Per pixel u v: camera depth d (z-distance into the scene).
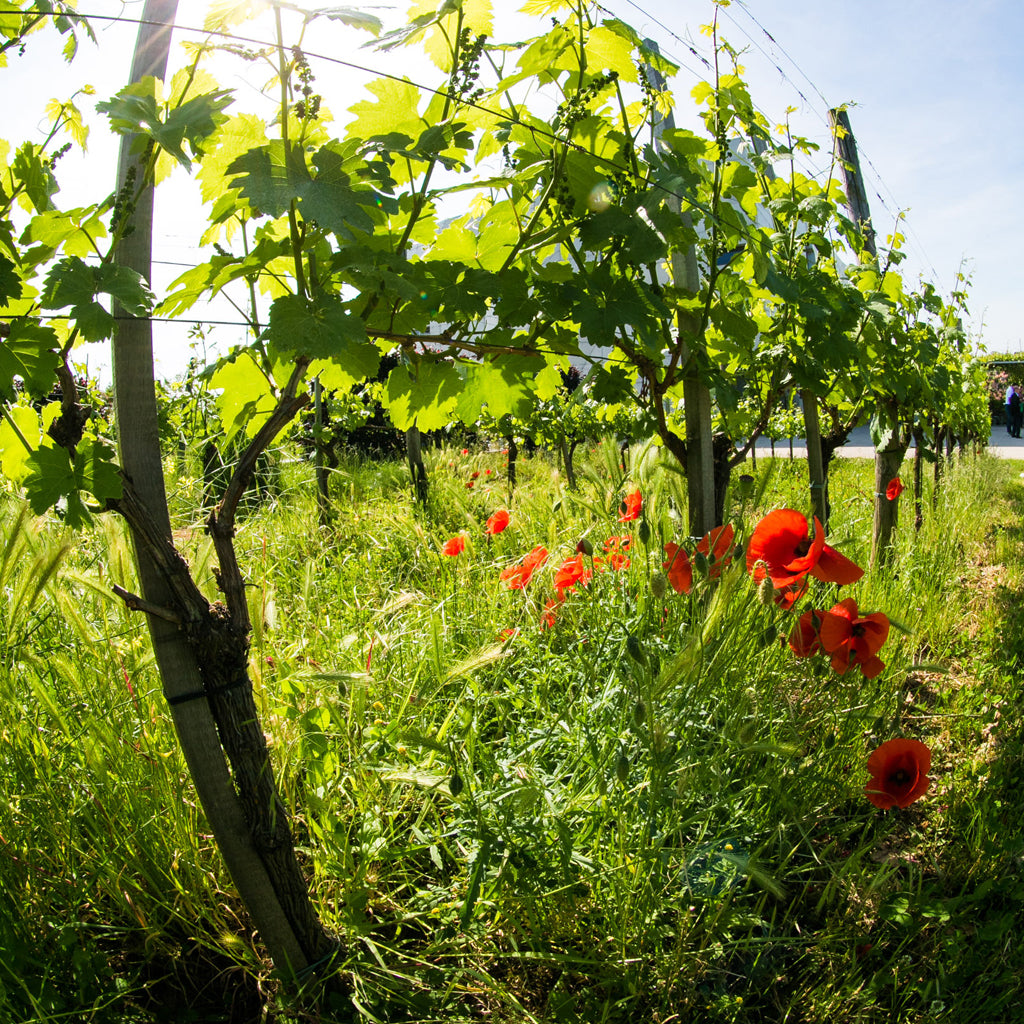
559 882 1.83
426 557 4.07
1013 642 3.86
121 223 1.47
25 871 2.00
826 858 2.30
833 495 6.96
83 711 2.09
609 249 2.44
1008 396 25.16
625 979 1.71
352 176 1.54
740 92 3.11
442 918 1.88
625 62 2.50
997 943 1.88
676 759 1.90
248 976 1.93
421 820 2.13
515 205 2.38
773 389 3.49
